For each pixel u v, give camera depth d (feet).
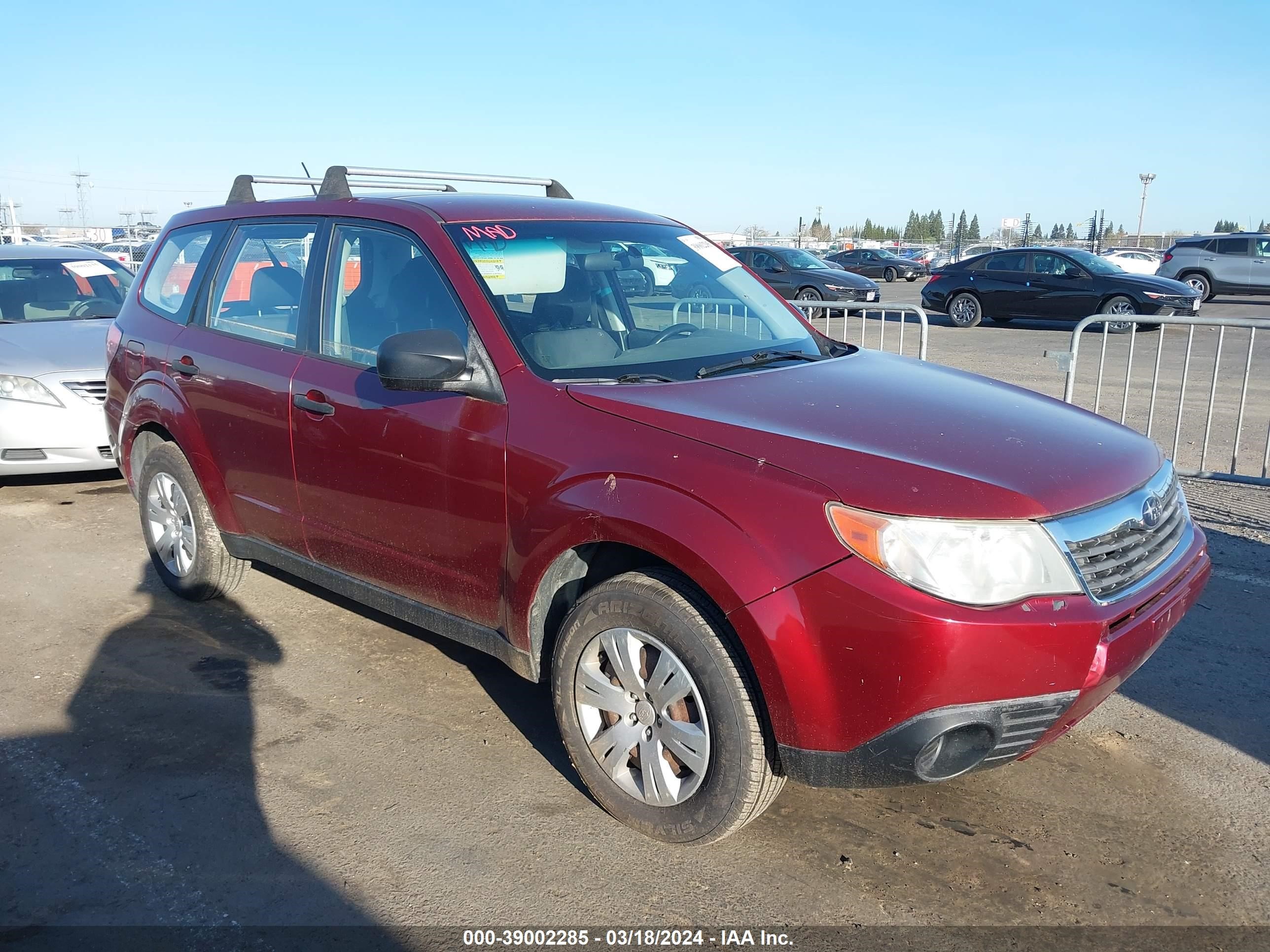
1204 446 23.29
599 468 9.85
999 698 8.39
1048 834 10.28
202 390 14.85
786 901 9.26
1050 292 62.90
